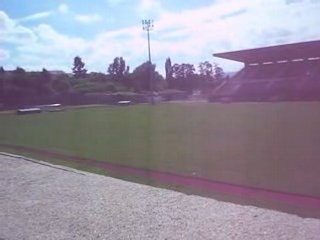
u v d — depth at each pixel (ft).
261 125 86.58
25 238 22.26
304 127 79.15
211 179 36.96
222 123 95.61
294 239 20.07
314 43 221.87
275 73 260.42
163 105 219.82
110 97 291.99
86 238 21.70
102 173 41.57
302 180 35.29
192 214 25.07
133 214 25.48
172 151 55.93
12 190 34.22
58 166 46.03
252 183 34.76
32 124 121.19
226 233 21.36
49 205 28.71
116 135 79.77
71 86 341.62
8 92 282.97
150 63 299.99
